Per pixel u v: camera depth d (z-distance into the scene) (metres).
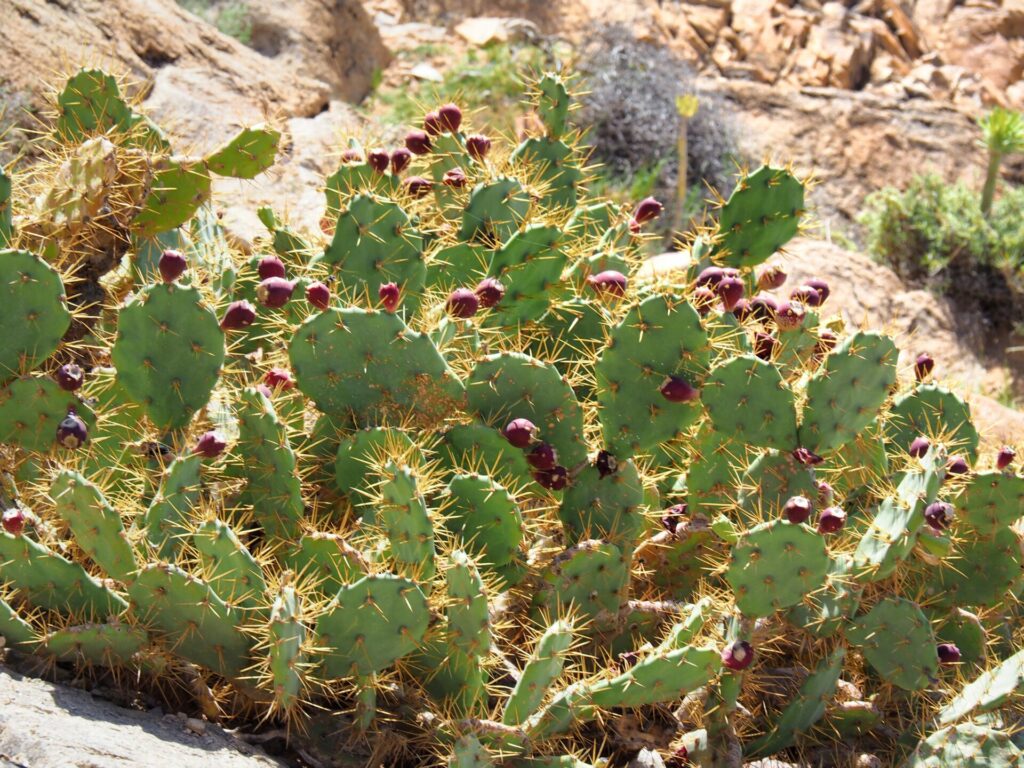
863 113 12.09
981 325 9.86
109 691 2.57
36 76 5.44
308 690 2.55
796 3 14.12
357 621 2.49
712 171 10.66
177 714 2.55
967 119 12.48
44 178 3.72
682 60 12.13
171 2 6.87
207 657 2.56
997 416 5.66
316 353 2.89
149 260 3.49
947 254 9.95
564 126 4.12
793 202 3.78
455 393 2.95
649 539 3.21
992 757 2.83
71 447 2.68
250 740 2.57
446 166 3.85
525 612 2.97
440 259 3.53
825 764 3.02
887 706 3.14
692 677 2.66
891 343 2.97
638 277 3.89
